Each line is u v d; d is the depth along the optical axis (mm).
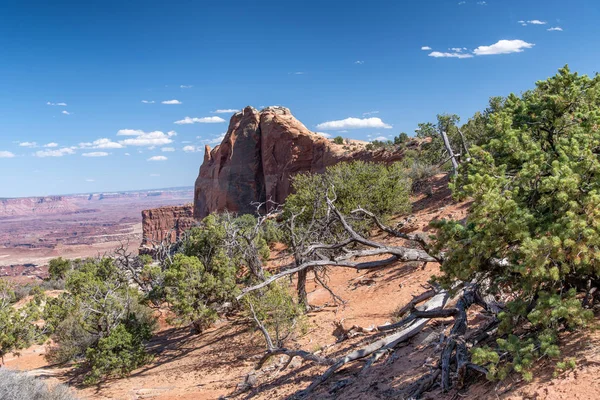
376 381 7828
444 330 8727
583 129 6246
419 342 9039
